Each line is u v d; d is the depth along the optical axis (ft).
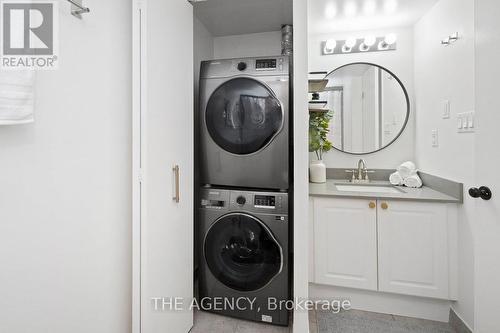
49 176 3.02
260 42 7.89
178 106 4.96
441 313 5.81
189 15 5.39
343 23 7.46
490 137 3.89
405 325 5.73
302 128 4.84
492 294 3.91
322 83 7.13
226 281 5.92
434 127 6.50
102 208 3.80
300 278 4.93
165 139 4.53
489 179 3.92
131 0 4.32
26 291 2.81
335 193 6.16
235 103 5.85
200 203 6.03
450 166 5.80
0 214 2.57
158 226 4.36
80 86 3.39
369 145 7.98
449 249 5.54
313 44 8.13
